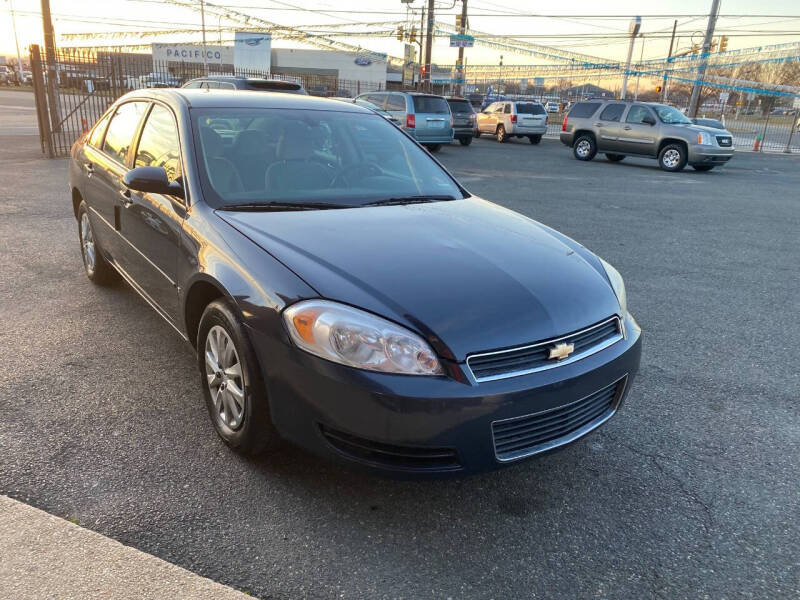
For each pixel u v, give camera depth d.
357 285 2.44
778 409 3.63
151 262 3.58
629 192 12.55
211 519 2.47
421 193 3.75
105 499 2.54
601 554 2.40
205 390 3.07
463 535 2.47
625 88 34.50
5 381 3.51
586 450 3.14
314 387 2.35
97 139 4.79
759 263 7.06
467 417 2.27
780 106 42.16
